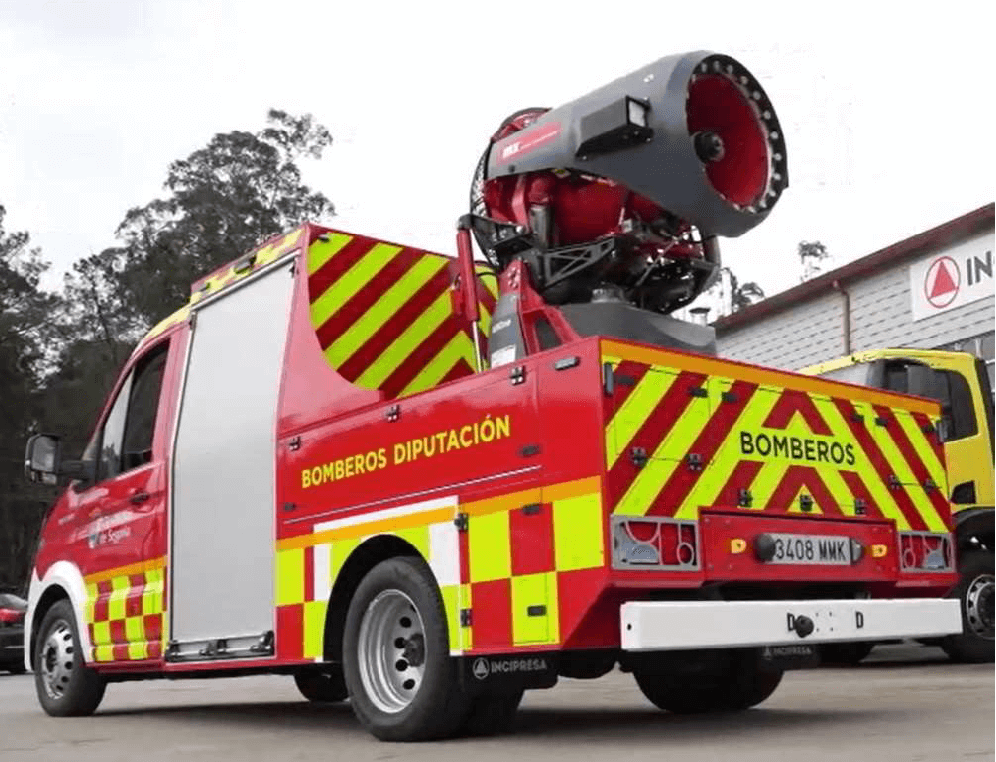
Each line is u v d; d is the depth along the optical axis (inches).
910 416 242.2
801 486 213.2
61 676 325.4
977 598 396.5
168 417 295.0
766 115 239.0
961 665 398.0
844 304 746.8
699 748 192.4
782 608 194.4
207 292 295.4
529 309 239.8
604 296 237.9
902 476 236.1
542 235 240.5
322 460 239.1
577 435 187.5
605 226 240.8
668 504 190.2
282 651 243.0
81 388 1738.4
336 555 231.3
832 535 217.2
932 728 213.8
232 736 252.5
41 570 343.9
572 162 234.4
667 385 194.9
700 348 241.6
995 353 630.5
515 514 195.3
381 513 221.8
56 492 1612.9
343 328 259.9
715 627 185.0
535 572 190.5
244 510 260.5
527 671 204.5
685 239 245.4
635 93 229.6
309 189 1738.4
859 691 305.9
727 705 257.9
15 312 1769.2
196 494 277.4
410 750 202.5
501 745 204.7
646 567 184.7
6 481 1642.5
